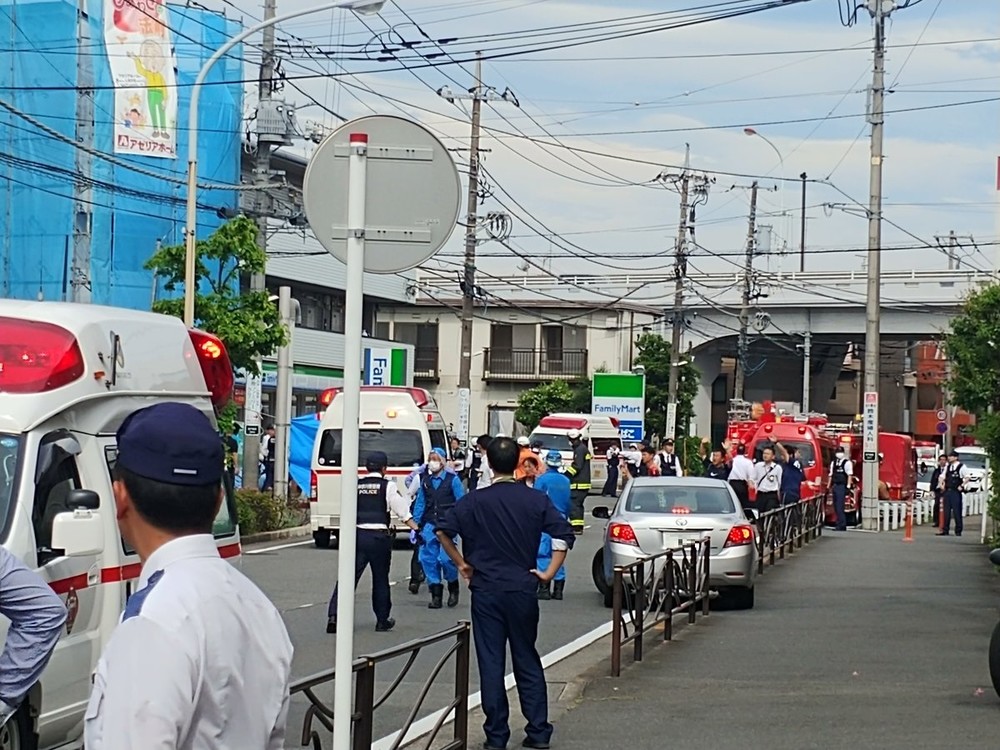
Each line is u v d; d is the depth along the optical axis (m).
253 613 3.02
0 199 30.80
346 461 5.55
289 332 26.62
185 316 22.97
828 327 54.94
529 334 62.78
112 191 29.39
